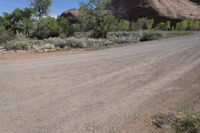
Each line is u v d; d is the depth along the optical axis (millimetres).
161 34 36500
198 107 5945
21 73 10094
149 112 5711
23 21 50344
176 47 19359
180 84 8117
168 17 150625
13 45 24016
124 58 14086
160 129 4906
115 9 45125
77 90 7457
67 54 17766
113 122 5164
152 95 6969
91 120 5238
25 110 5770
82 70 10664
